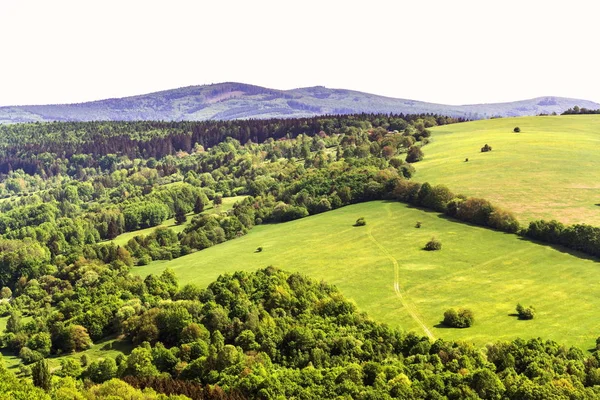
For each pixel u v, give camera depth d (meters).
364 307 121.56
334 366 93.31
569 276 129.12
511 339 102.50
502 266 137.62
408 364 92.62
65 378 92.69
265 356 96.88
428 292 126.94
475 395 78.31
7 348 123.56
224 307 115.38
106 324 120.25
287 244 170.25
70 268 172.38
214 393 83.56
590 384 82.06
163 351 100.31
